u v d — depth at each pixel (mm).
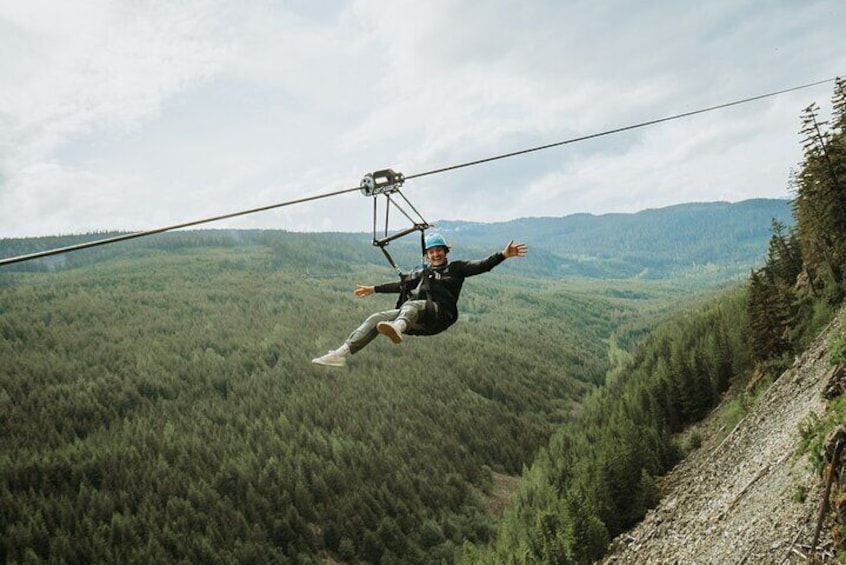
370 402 159000
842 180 45125
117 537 99750
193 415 152500
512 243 9078
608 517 52062
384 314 8859
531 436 146375
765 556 19344
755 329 53938
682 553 29312
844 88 45781
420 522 109562
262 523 106062
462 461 129500
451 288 9148
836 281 47500
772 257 68625
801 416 28953
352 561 101312
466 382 183250
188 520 103625
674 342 105000
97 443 133750
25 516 103188
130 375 173500
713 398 67812
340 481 119000
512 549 74250
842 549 16234
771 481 25203
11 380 162875
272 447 129625
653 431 58312
